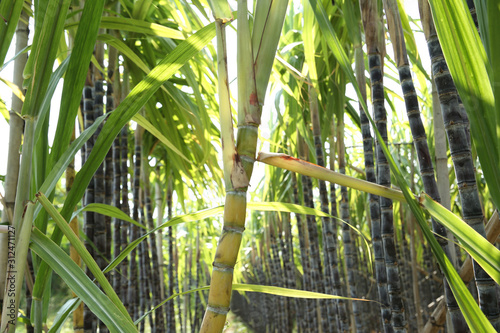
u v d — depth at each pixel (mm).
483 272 694
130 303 2566
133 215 2492
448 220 519
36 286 747
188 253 5547
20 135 813
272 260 4707
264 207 750
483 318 509
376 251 1333
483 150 474
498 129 438
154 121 1987
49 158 738
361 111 1503
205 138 1447
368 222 3398
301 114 2037
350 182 548
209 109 2164
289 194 3469
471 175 738
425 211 592
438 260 533
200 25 1280
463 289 519
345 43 1870
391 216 1141
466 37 478
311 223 2723
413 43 1412
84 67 686
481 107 475
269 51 550
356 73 1274
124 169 2172
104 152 688
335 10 1719
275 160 553
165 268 5340
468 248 512
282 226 4016
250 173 528
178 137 2082
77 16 1130
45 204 575
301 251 3342
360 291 4355
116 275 2148
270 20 553
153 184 3770
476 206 729
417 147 968
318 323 3262
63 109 709
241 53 539
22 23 929
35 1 684
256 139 536
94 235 1407
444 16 487
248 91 535
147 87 680
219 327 497
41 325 757
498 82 423
